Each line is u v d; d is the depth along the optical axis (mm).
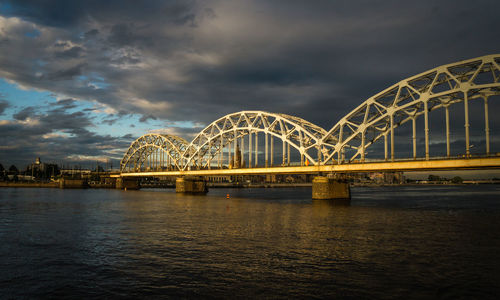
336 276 21875
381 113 69188
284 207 70812
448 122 60312
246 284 20531
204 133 121000
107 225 43625
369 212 59406
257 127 98750
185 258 26281
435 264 24531
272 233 37094
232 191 191500
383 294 18938
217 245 30828
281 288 19859
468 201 89438
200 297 18641
